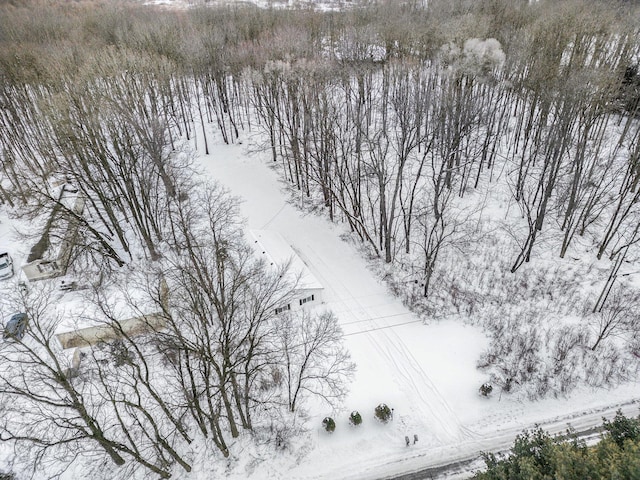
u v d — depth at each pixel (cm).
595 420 2614
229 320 2356
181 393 2744
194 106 6469
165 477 2459
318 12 7931
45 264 3709
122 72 4894
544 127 4469
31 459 2509
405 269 3703
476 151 4441
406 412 2705
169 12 8700
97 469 2498
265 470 2505
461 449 2522
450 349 3058
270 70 4603
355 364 2911
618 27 4666
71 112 3475
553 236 3794
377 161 3556
